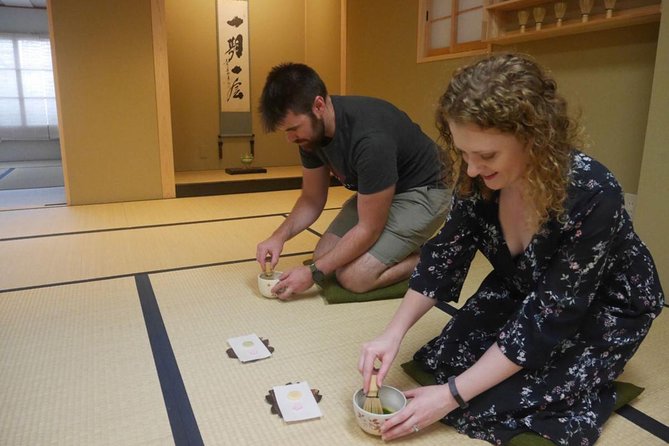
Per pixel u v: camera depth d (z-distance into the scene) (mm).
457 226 1108
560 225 903
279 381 1288
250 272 2119
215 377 1303
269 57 4809
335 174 1896
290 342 1501
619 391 1188
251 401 1201
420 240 1877
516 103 751
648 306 1059
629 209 2285
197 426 1105
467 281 2047
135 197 3730
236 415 1146
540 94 779
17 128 7629
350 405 1188
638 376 1318
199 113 4613
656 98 1857
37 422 1112
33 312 1696
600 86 2383
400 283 1894
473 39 3215
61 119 3465
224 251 2426
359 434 1081
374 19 4039
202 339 1513
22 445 1037
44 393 1223
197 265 2209
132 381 1280
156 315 1681
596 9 2346
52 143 7887
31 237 2660
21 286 1942
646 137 1907
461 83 806
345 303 1796
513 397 1023
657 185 1891
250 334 1539
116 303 1780
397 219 1841
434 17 3512
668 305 1810
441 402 985
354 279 1806
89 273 2098
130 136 3637
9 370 1323
